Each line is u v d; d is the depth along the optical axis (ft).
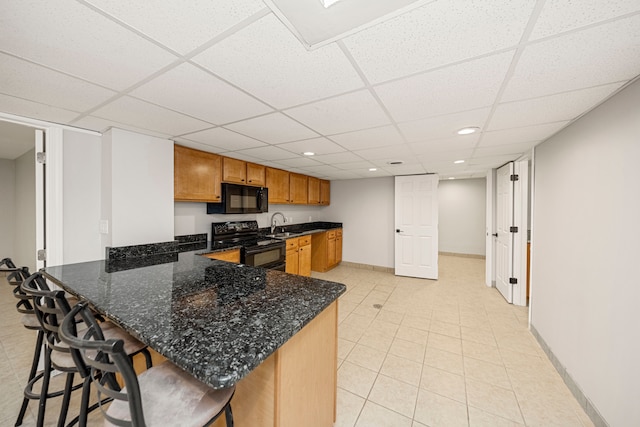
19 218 13.79
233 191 10.77
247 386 3.61
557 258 6.80
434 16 2.73
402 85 4.34
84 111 5.61
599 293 5.01
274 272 5.81
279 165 12.60
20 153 12.82
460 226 21.63
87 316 3.00
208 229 11.34
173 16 2.77
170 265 6.47
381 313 10.24
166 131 7.07
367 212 17.47
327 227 18.48
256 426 3.51
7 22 2.83
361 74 3.99
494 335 8.45
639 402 3.98
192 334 2.97
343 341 8.11
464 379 6.28
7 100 5.04
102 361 3.02
